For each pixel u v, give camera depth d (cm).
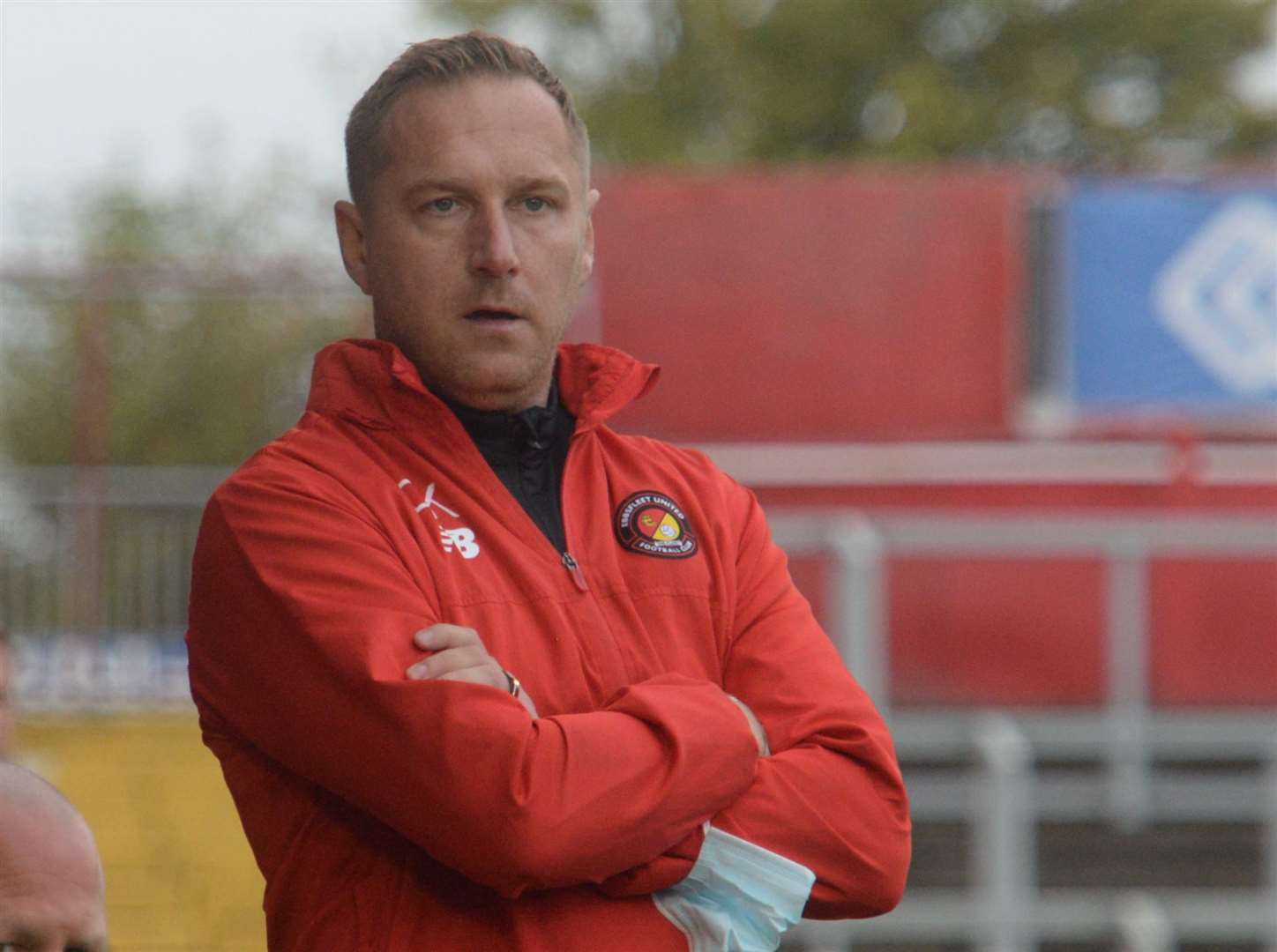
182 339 4862
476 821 742
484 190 833
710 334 3275
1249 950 2823
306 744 775
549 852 745
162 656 3525
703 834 797
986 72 9450
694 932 792
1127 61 9650
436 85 841
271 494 818
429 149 832
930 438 3297
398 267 841
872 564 2575
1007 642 3209
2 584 3522
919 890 2764
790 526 2634
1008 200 3319
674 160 8912
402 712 753
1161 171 3441
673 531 867
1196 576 3241
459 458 838
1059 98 9175
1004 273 3312
